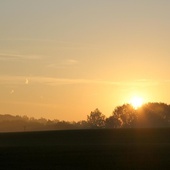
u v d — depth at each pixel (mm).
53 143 87438
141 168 44188
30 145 79312
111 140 92438
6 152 59312
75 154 56156
